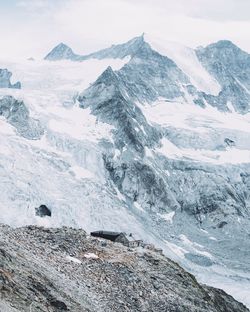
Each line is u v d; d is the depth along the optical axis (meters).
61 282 45.34
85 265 54.44
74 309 40.56
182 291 58.66
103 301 48.12
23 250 48.03
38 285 39.75
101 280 52.50
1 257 40.28
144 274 57.75
